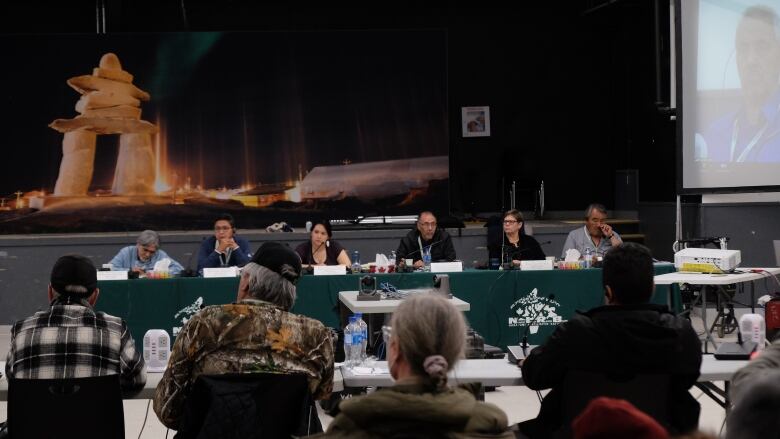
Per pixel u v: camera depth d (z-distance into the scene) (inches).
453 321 79.4
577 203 453.7
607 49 455.5
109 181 403.5
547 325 259.6
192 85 409.7
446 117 423.2
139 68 406.0
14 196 396.5
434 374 75.0
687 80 332.5
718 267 249.1
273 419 106.7
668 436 45.2
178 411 112.6
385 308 202.1
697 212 369.7
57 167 399.2
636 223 423.8
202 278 249.0
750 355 143.3
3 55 395.5
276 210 414.6
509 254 281.6
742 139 329.7
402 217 399.9
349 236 378.3
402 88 421.7
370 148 419.8
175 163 409.1
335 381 134.5
